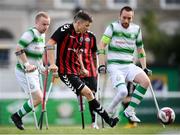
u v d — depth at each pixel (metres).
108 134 23.91
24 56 27.86
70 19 95.81
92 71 30.12
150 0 99.81
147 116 53.41
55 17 96.56
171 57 88.50
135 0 99.69
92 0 98.56
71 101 51.31
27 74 28.28
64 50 26.94
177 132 24.95
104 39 28.72
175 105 53.53
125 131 25.42
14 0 97.38
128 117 29.14
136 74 28.78
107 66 29.12
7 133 24.38
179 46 88.88
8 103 51.50
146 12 94.44
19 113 28.36
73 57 27.08
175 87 68.38
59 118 51.16
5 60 94.75
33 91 28.28
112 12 99.12
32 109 28.30
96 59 30.05
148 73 29.58
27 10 97.38
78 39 27.03
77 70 27.23
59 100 51.22
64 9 97.25
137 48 29.62
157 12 100.00
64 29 26.83
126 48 28.92
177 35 90.56
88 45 29.59
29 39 27.95
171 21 100.06
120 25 28.81
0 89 64.06
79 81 26.78
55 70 26.50
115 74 28.66
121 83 28.45
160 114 28.80
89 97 26.66
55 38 26.75
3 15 97.25
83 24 26.66
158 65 68.50
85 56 29.69
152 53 88.56
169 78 68.38
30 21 97.44
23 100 51.72
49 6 97.31
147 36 89.62
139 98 28.92
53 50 26.67
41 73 29.33
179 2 100.62
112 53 28.97
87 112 44.56
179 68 68.50
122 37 28.81
